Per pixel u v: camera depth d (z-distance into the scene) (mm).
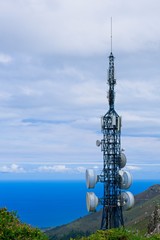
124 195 50031
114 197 50625
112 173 51000
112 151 51688
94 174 50781
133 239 20766
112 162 51312
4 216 18188
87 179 50969
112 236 20516
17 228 17500
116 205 50344
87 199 50812
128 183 49781
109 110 52781
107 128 52531
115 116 52062
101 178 50969
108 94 52938
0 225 17312
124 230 21359
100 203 50906
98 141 52656
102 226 50562
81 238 21141
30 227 18203
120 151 51906
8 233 17172
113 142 52031
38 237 17812
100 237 20469
